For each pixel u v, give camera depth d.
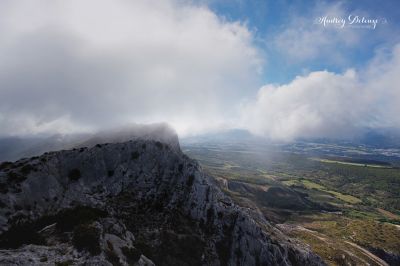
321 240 159.38
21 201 62.16
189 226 83.75
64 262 45.09
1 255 43.38
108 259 49.34
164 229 77.06
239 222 90.75
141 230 73.31
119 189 82.38
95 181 79.94
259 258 87.88
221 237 85.81
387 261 170.75
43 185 68.56
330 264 130.00
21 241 51.34
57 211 65.31
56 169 74.88
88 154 82.38
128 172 86.69
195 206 89.44
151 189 87.31
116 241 55.75
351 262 138.00
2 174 65.12
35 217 61.44
